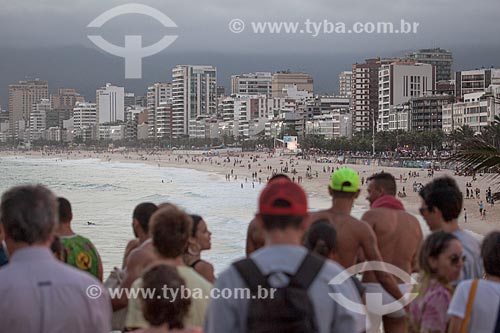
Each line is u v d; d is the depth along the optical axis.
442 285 5.54
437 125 179.38
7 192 4.62
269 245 4.35
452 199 6.46
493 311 5.01
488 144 13.63
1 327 4.35
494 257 5.18
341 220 6.77
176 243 5.36
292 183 4.48
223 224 57.53
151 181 126.81
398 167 125.88
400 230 7.34
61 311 4.39
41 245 4.58
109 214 67.31
